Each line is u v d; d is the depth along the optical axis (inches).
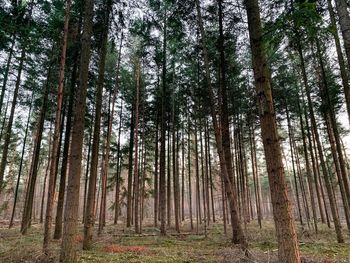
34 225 893.8
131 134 927.0
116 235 604.1
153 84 842.8
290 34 179.5
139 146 1027.9
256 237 517.3
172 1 454.6
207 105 766.5
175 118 867.4
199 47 546.9
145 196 1090.1
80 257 324.8
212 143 1058.1
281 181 162.1
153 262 305.1
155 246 451.2
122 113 949.8
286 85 679.1
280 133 1019.9
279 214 157.9
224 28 483.2
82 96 304.5
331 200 498.6
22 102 738.8
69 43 471.8
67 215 267.0
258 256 303.4
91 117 721.6
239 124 855.7
